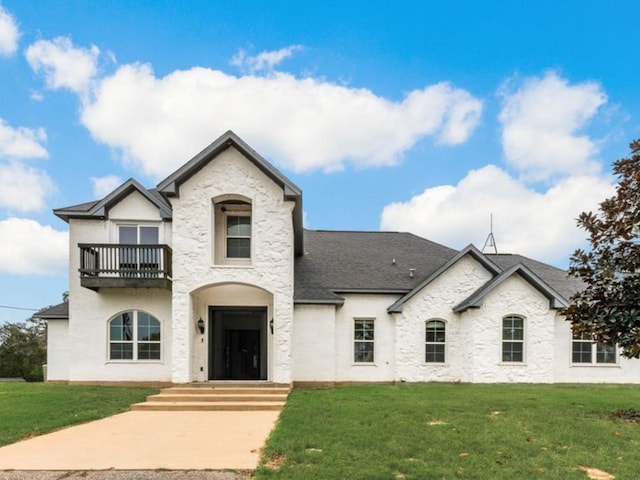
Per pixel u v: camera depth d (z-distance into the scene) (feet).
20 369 143.13
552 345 52.85
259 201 46.37
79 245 46.98
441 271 55.11
